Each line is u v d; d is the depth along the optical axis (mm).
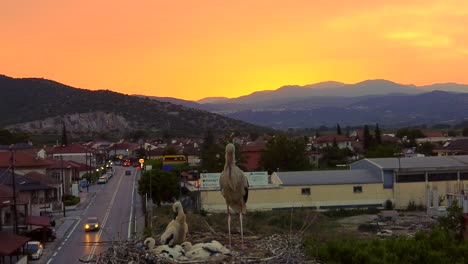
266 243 11047
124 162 121250
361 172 52875
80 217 48531
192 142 139000
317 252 17203
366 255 17000
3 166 53562
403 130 127688
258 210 47031
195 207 48344
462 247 18375
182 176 70375
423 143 102750
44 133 174750
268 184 50812
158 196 50812
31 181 46656
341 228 39844
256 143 89688
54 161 63906
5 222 38344
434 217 44562
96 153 103188
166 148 109438
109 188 73562
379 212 49219
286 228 31344
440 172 52031
